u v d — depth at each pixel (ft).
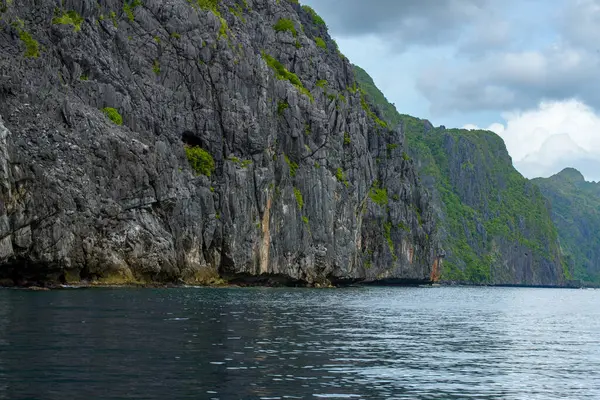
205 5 405.39
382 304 288.30
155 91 353.92
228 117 376.07
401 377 98.94
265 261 391.04
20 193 250.57
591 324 220.43
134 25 360.48
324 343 130.52
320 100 479.82
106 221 289.33
